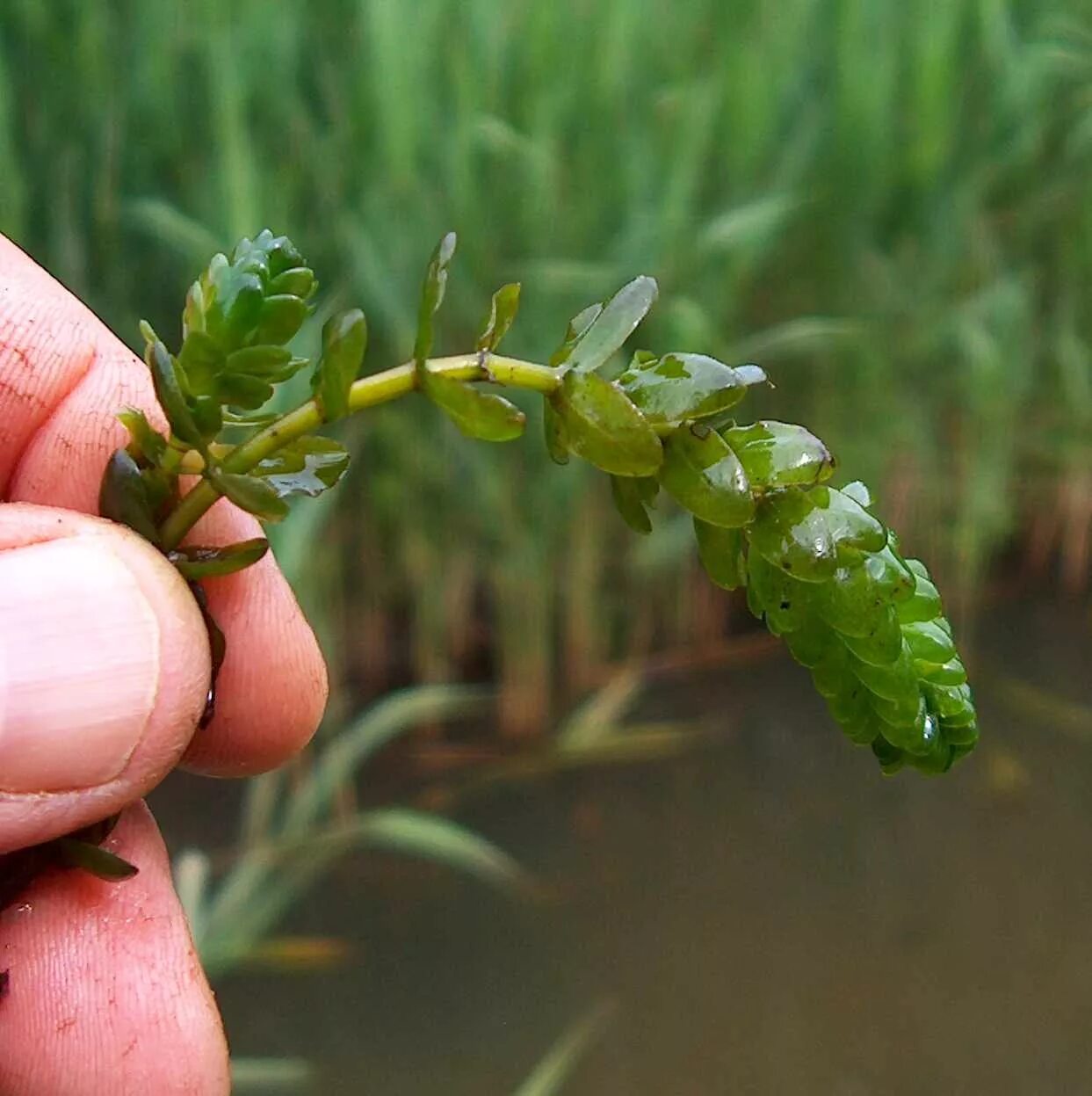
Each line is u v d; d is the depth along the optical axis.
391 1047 0.18
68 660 0.10
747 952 0.20
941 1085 0.18
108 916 0.12
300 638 0.13
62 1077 0.12
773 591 0.09
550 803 0.23
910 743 0.09
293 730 0.14
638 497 0.09
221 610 0.13
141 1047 0.12
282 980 0.20
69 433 0.13
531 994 0.19
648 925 0.20
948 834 0.22
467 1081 0.18
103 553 0.10
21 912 0.12
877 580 0.08
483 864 0.22
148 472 0.09
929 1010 0.19
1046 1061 0.18
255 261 0.08
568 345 0.08
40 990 0.12
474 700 0.25
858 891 0.21
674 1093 0.18
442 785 0.23
